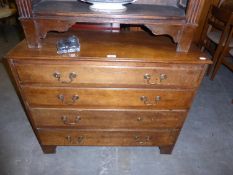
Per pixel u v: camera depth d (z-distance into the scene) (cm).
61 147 167
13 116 197
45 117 132
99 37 133
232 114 216
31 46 113
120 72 112
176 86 120
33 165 153
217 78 279
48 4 117
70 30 141
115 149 168
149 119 137
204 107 223
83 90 119
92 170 151
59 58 104
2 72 260
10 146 166
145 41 131
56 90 118
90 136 147
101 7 109
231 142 182
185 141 179
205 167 158
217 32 274
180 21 108
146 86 119
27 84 115
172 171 154
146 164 158
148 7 123
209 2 294
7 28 390
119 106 129
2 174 145
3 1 316
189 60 109
